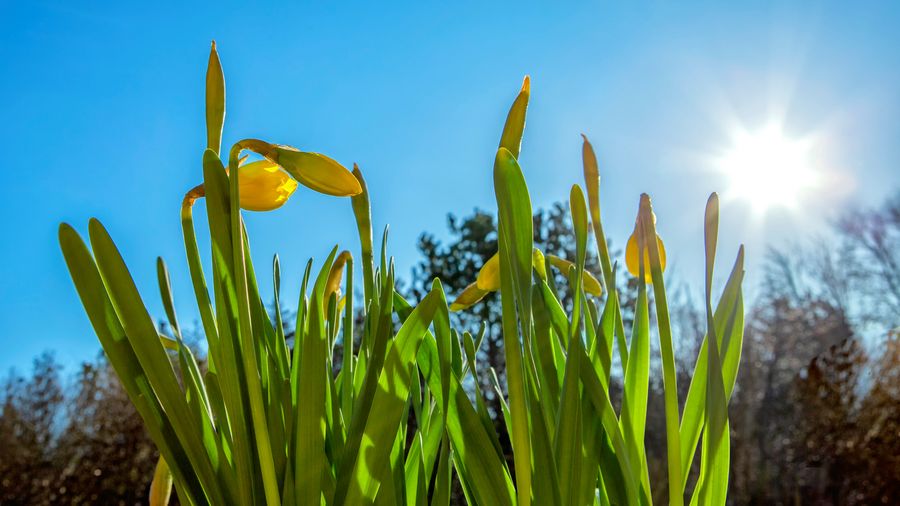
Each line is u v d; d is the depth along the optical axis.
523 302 0.34
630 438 0.38
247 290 0.33
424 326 0.35
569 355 0.35
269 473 0.33
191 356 0.38
